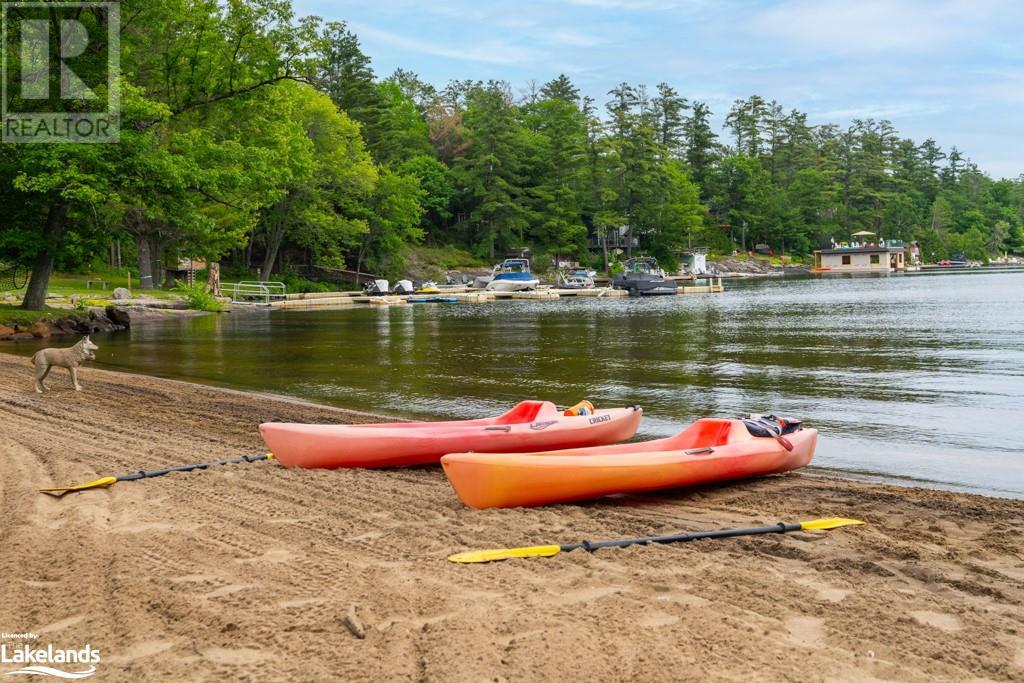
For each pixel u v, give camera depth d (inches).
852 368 640.4
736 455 297.3
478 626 162.1
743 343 847.1
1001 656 155.8
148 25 1083.3
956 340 822.5
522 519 244.2
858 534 237.0
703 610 172.9
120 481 282.8
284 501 260.1
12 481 280.2
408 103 3762.3
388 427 324.8
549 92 4544.8
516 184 3284.9
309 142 1704.0
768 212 4392.2
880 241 4670.3
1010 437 396.8
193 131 1082.7
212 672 145.6
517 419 352.5
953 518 259.4
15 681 144.1
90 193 908.6
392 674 143.9
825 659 151.2
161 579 188.2
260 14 1136.2
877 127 5600.4
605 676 142.8
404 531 228.4
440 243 3223.4
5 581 189.5
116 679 144.0
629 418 356.8
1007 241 5851.4
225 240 1759.4
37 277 1059.9
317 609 171.5
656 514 262.7
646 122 4345.5
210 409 472.1
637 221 3668.8
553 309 1611.7
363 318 1371.8
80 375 614.9
